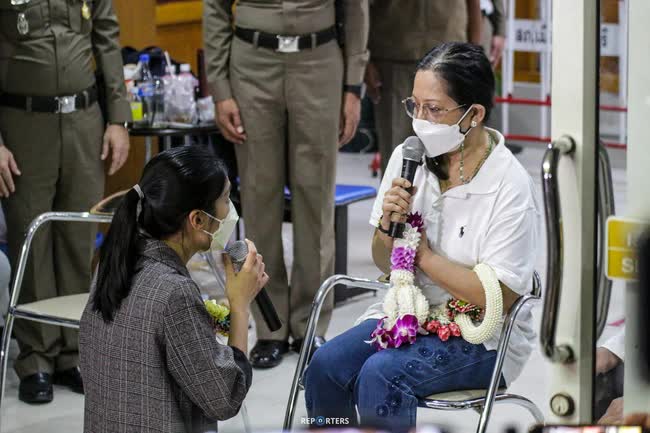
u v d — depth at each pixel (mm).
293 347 5223
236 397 2777
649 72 1927
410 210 3203
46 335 4715
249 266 3049
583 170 1999
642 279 1964
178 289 2699
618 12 1972
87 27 4688
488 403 2953
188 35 8156
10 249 4758
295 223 5055
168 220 2781
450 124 3074
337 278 3480
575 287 2029
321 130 4902
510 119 10820
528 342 3260
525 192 3119
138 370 2707
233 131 4953
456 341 3133
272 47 4820
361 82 5066
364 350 3266
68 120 4629
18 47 4543
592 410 2045
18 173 4605
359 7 4941
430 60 3088
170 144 6188
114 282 2734
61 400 4707
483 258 3107
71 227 4770
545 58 10367
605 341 2037
